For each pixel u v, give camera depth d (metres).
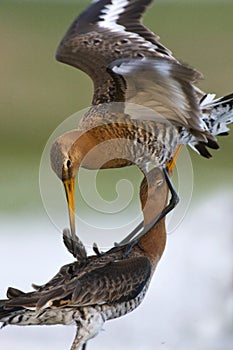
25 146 23.59
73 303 12.23
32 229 18.69
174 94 12.88
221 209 16.97
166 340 14.65
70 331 14.85
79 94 25.64
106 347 14.51
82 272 12.50
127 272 12.64
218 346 14.64
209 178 20.20
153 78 12.69
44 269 17.19
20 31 27.59
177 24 26.83
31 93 25.78
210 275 15.70
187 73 12.33
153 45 13.78
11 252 17.66
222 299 15.26
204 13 27.28
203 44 25.62
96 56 13.75
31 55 26.78
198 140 13.81
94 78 13.64
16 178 21.45
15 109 25.23
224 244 16.09
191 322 15.00
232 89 23.42
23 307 12.03
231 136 21.22
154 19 27.22
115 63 12.52
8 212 19.61
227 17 26.91
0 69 26.16
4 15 28.50
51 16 28.27
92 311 12.39
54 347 14.48
